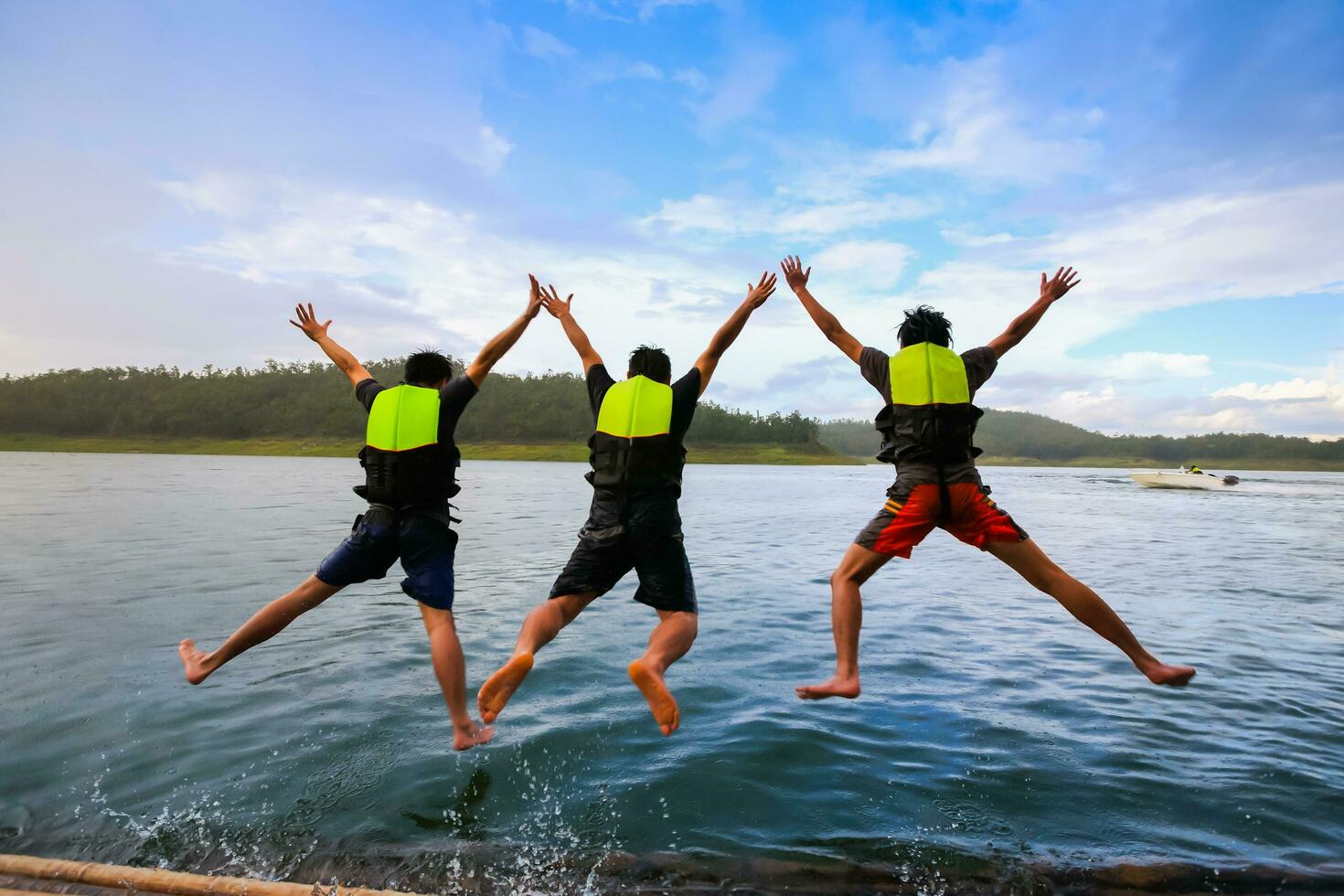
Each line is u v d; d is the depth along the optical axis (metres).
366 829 3.66
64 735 4.70
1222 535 18.53
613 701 5.41
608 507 3.74
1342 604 9.27
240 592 8.89
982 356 4.11
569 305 4.46
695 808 3.89
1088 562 13.12
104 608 8.02
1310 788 4.20
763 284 4.18
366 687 5.67
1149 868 3.41
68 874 3.17
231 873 3.31
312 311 4.79
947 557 13.16
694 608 3.77
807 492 39.12
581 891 3.21
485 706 3.25
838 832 3.69
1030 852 3.54
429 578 4.07
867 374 4.17
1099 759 4.55
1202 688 5.92
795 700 5.52
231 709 5.16
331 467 63.75
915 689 5.80
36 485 29.94
